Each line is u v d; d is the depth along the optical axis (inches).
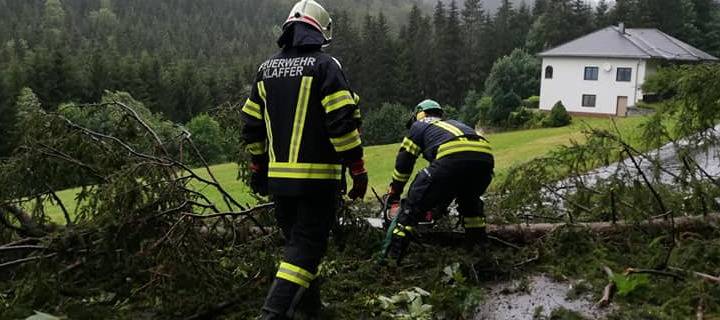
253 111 117.4
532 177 176.7
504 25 2714.1
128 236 131.3
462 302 130.2
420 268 154.9
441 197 144.2
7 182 146.4
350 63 2331.4
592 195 175.8
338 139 105.5
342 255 163.3
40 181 149.4
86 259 132.6
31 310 119.1
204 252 136.3
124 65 1984.5
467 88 2393.0
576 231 159.0
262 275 139.5
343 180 119.1
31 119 154.0
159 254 126.6
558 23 2404.0
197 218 140.6
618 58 1489.9
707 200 165.2
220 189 162.2
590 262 150.3
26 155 146.6
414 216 143.7
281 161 109.8
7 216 151.9
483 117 1672.0
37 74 1710.1
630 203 164.4
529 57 2046.0
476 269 150.6
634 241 159.6
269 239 151.9
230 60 3486.7
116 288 134.6
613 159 177.3
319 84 107.5
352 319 124.3
